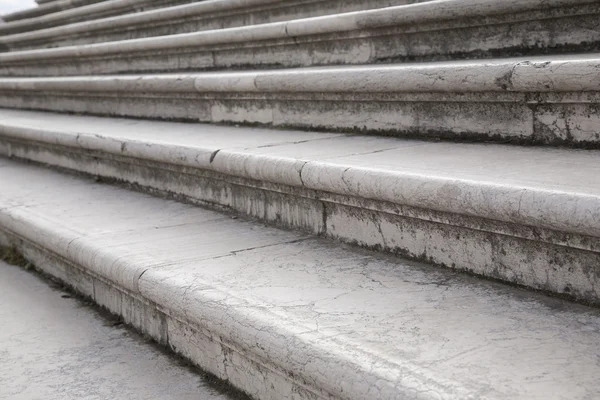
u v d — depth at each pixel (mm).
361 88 3674
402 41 4492
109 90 6105
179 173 3982
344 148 3365
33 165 5824
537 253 2186
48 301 3443
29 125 5914
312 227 3080
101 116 6492
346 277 2488
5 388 2514
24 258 4133
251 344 2121
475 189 2260
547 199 2057
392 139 3572
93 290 3340
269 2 6391
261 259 2777
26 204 4234
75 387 2486
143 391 2424
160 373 2553
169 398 2357
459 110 3322
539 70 2879
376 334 1966
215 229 3318
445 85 3256
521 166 2572
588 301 2072
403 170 2625
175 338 2689
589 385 1619
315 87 3945
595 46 3617
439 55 4285
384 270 2539
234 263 2750
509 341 1875
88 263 3145
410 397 1634
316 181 2879
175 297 2504
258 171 3209
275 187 3205
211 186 3727
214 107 5004
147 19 8000
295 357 1942
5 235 4332
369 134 3801
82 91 6625
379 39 4652
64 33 9781
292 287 2418
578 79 2762
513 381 1652
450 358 1789
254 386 2244
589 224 1953
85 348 2832
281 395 2115
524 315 2043
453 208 2338
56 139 5203
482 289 2275
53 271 3771
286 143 3693
